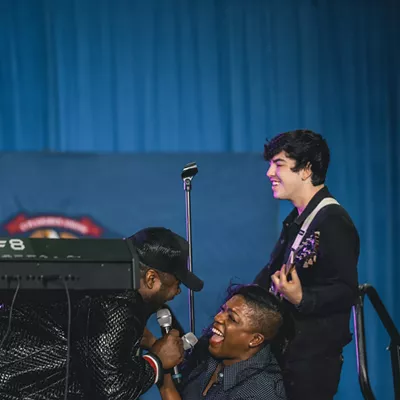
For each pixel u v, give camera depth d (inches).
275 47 574.9
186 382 324.5
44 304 245.0
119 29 551.5
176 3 560.1
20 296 235.1
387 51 593.3
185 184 373.7
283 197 349.7
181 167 552.1
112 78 550.6
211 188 554.6
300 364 333.4
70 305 234.4
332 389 338.6
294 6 578.2
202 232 551.2
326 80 583.5
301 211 350.3
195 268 548.4
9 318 234.7
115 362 238.5
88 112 547.5
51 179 535.8
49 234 533.3
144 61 554.9
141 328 254.4
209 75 564.7
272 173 349.1
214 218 553.6
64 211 536.1
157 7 557.6
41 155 535.2
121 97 552.1
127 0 553.0
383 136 593.3
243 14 570.3
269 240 560.1
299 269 335.6
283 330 331.3
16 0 538.0
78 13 546.0
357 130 588.4
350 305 332.8
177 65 560.1
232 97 568.1
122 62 552.1
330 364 336.8
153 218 547.5
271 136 573.0
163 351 287.9
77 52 546.0
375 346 584.7
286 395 328.8
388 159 593.6
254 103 571.2
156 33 557.3
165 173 549.6
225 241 553.9
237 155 559.5
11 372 241.9
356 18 588.4
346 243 330.0
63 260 229.0
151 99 556.4
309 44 580.7
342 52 586.2
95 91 548.7
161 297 274.8
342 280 328.2
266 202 561.0
